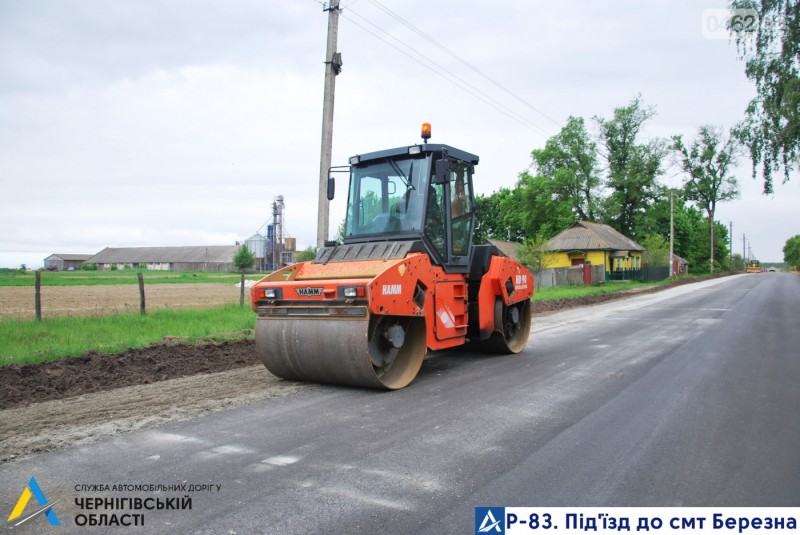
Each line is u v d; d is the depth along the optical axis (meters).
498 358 9.20
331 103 13.18
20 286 34.97
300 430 5.10
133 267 105.19
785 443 4.73
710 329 12.82
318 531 3.19
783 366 8.23
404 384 6.90
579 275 39.78
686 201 67.00
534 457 4.39
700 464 4.25
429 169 7.79
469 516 3.38
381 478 3.96
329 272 7.42
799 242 136.75
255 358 9.08
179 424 5.29
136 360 8.45
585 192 55.41
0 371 7.43
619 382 7.17
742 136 17.00
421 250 7.54
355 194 8.35
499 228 59.56
